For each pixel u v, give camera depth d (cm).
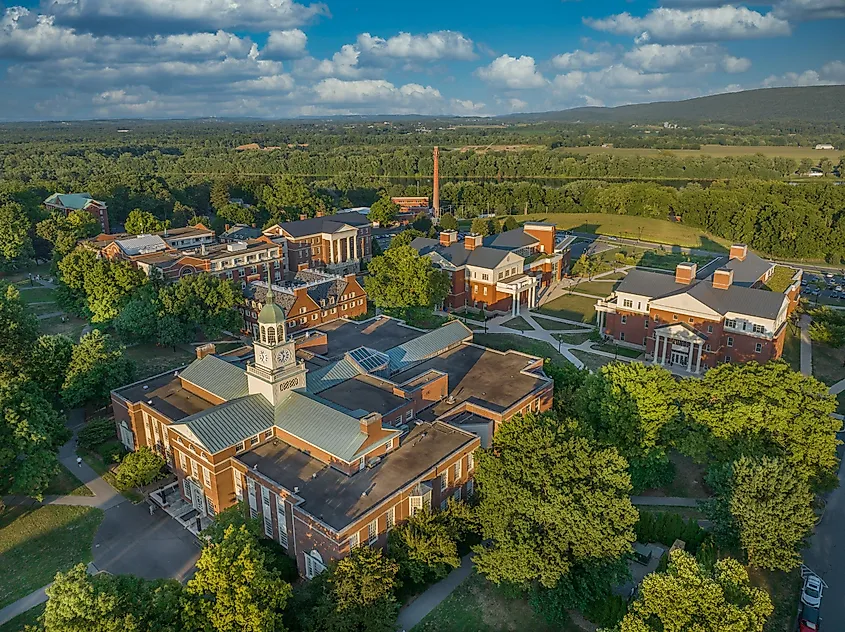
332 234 15650
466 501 6306
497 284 13138
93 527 6250
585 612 5103
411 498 5581
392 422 6469
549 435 5372
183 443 6259
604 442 6588
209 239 16250
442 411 6956
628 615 4131
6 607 5234
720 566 4397
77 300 11919
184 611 4069
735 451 6350
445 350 8594
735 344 9919
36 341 8150
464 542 5953
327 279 12700
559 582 4975
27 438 6275
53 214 17000
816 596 5275
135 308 10481
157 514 6462
